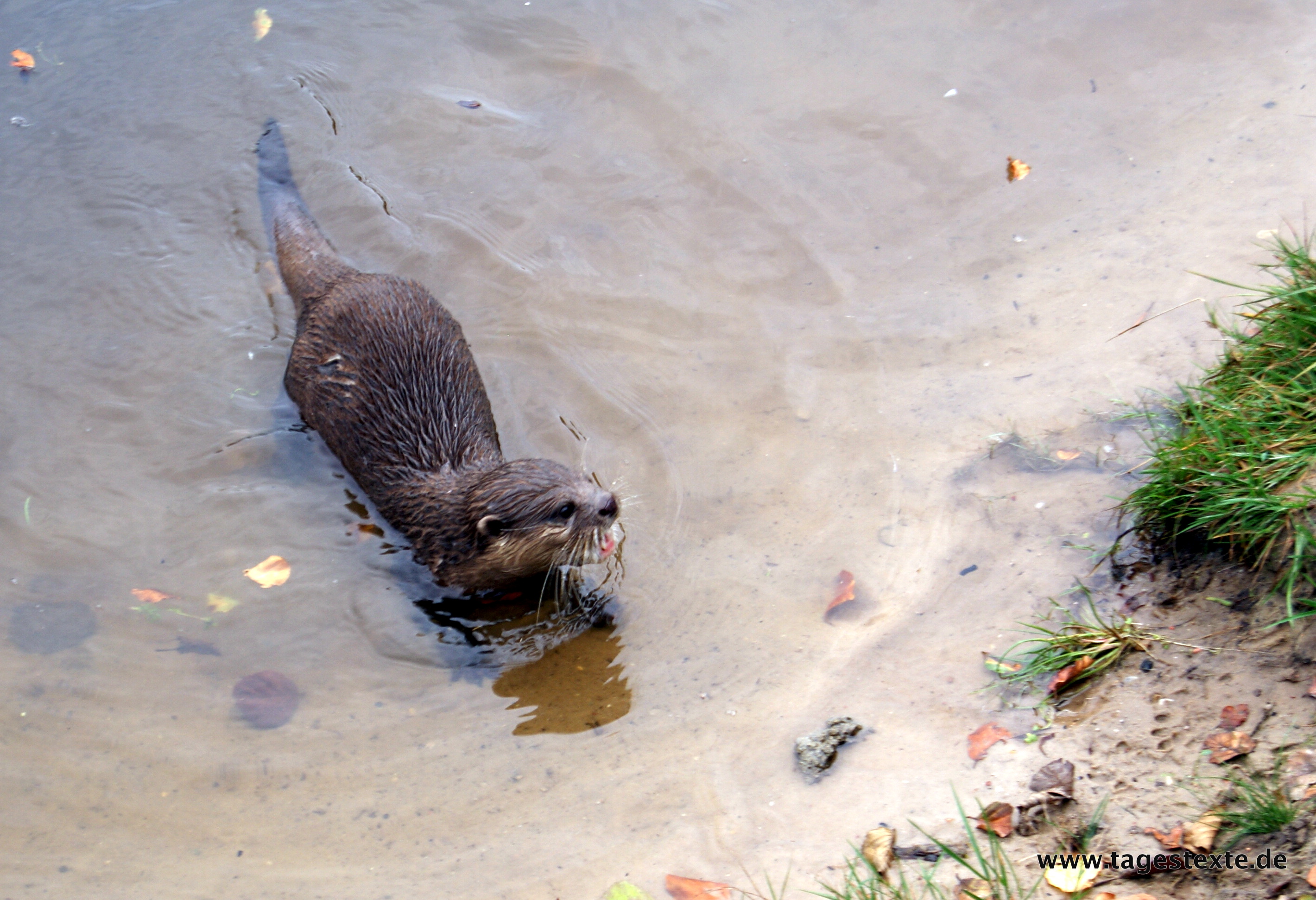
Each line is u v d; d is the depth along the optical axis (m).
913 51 7.02
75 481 5.27
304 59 7.54
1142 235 5.50
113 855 3.74
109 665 4.46
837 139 6.53
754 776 3.70
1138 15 6.87
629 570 4.64
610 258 6.11
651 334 5.68
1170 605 3.79
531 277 6.07
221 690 4.34
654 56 7.31
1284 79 6.16
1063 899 3.03
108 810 3.90
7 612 4.68
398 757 4.01
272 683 4.37
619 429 5.25
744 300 5.77
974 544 4.34
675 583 4.55
